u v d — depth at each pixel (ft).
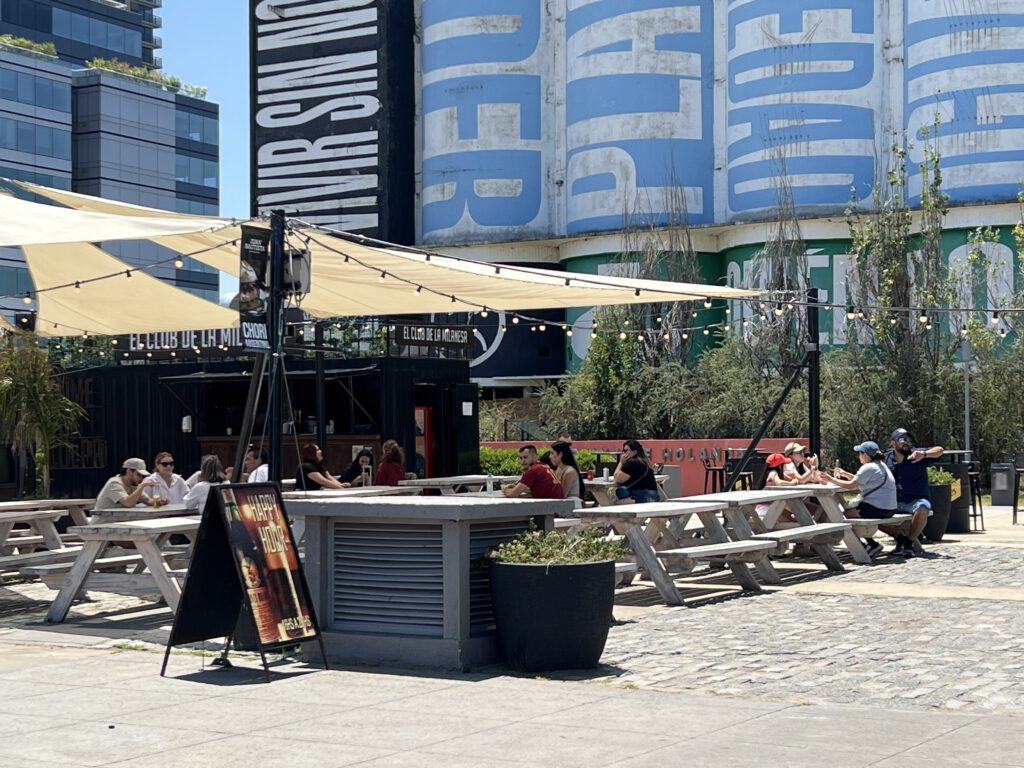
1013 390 114.21
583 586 27.20
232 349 80.38
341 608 28.84
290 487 59.67
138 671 27.45
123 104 290.76
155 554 35.17
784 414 114.73
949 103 139.23
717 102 154.81
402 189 174.09
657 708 22.97
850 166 144.25
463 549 27.50
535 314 166.30
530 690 24.93
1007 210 137.28
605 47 155.53
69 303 59.88
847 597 40.27
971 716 22.07
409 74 176.04
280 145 178.70
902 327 116.88
